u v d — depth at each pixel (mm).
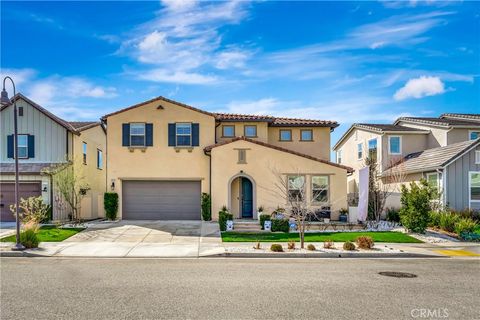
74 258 12344
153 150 22125
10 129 21938
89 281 9023
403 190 18016
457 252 13469
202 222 20672
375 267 10914
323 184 20953
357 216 20109
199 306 7090
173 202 22078
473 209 20078
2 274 9820
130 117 22203
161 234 16906
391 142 26797
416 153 25844
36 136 21812
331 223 19516
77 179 20719
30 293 7938
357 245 14203
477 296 7934
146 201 22078
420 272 10242
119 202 21906
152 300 7465
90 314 6617
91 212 25281
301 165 21031
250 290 8227
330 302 7391
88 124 25688
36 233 15258
